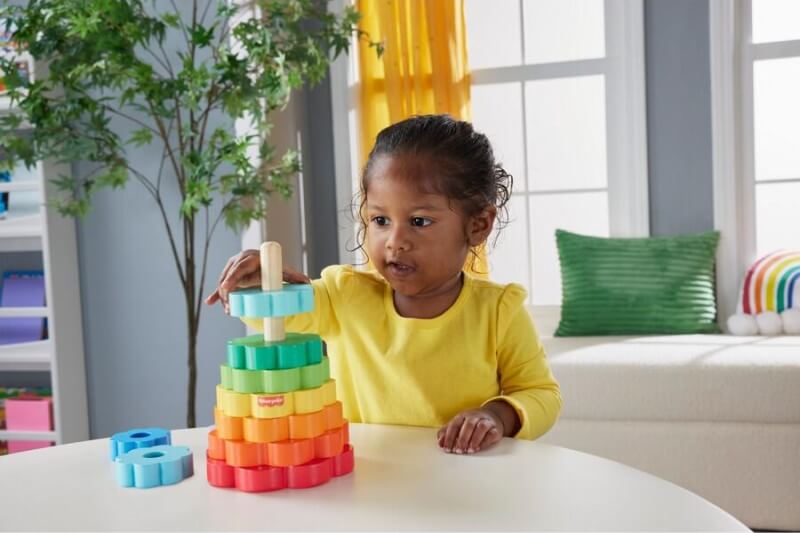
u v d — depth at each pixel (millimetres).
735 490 2258
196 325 2410
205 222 2656
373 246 1093
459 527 739
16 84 2246
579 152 3070
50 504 830
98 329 2725
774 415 2232
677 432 2287
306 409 865
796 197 2947
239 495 836
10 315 2627
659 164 2916
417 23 2902
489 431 981
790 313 2635
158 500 830
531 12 3064
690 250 2793
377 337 1195
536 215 3117
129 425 2736
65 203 2596
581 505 786
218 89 2424
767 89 2949
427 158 1061
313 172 3088
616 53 2963
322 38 2453
